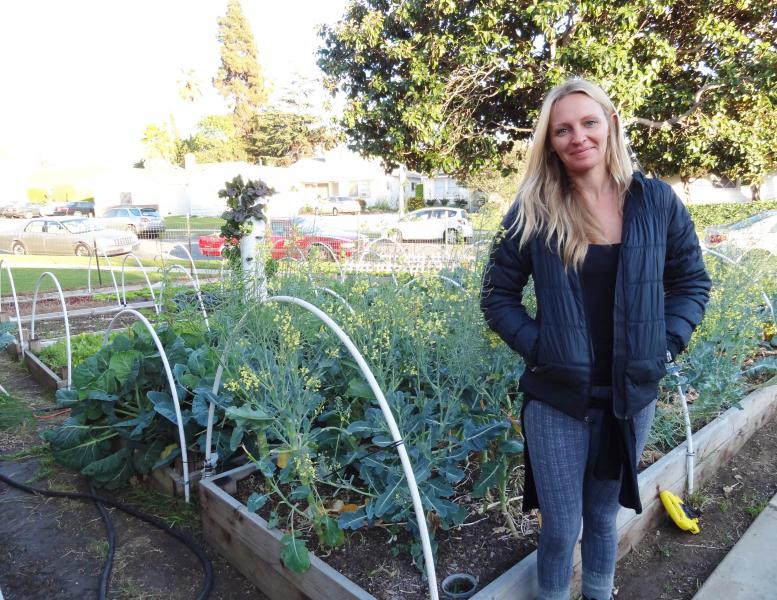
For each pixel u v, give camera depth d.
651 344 1.60
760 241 4.45
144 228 20.62
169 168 47.12
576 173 1.66
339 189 46.09
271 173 37.53
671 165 12.80
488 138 11.80
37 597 2.36
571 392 1.63
